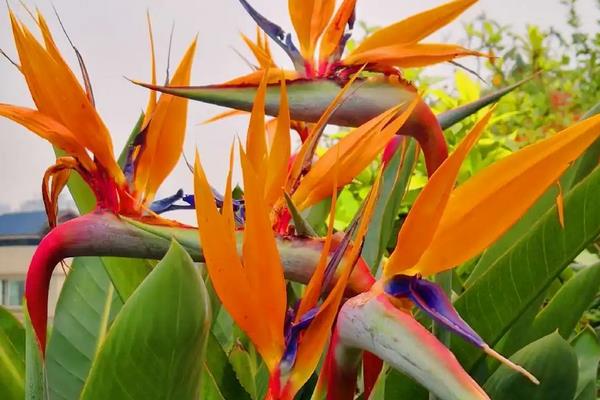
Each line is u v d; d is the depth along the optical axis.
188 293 0.57
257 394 0.93
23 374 0.84
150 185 0.70
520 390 0.74
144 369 0.58
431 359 0.52
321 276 0.56
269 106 0.69
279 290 0.56
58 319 0.98
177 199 0.73
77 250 0.66
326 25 0.73
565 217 0.78
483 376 0.82
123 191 0.67
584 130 0.54
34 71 0.64
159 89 0.66
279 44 0.73
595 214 0.77
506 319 0.81
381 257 0.89
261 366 0.94
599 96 2.34
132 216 0.67
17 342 0.92
